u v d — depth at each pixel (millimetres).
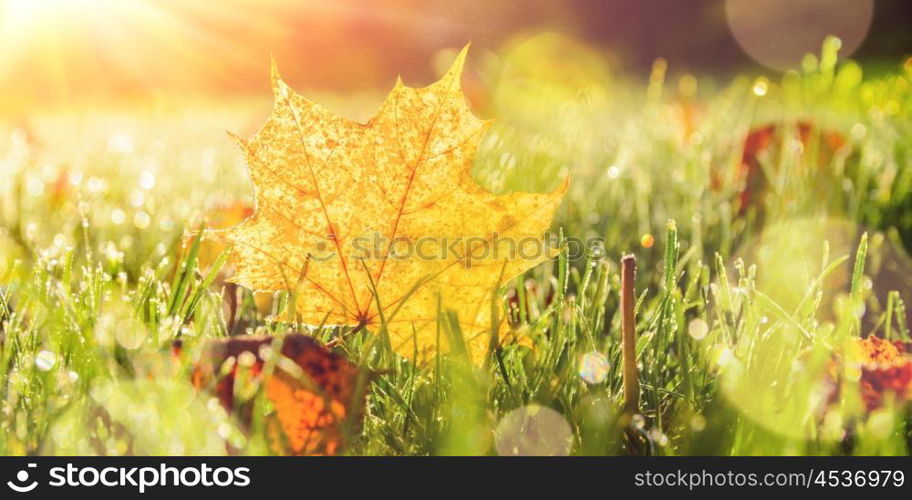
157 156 1924
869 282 774
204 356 595
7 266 816
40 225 1035
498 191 1122
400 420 636
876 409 611
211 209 932
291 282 648
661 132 1846
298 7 8031
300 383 594
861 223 987
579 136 1706
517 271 648
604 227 1023
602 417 618
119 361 621
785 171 977
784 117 1677
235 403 590
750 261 881
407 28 7473
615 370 664
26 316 684
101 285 687
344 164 641
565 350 676
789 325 655
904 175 1105
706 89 3148
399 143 640
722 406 625
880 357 637
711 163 1242
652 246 930
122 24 7738
